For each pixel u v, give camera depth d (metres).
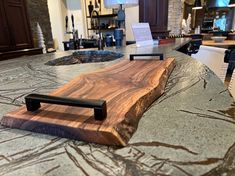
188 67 0.92
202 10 5.44
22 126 0.42
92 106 0.39
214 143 0.33
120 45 2.36
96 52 1.83
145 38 2.28
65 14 6.03
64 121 0.39
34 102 0.45
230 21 5.48
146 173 0.28
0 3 2.65
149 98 0.52
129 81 0.66
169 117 0.44
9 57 2.77
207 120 0.41
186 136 0.36
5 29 2.75
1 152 0.34
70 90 0.59
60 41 6.18
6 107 0.54
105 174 0.28
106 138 0.35
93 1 5.25
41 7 3.92
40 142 0.37
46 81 0.81
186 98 0.54
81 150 0.34
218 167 0.28
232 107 0.47
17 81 0.84
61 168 0.30
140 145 0.34
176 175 0.27
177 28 4.96
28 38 3.23
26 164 0.31
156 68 0.84
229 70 2.24
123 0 2.34
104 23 5.06
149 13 3.79
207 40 3.83
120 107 0.44
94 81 0.68
